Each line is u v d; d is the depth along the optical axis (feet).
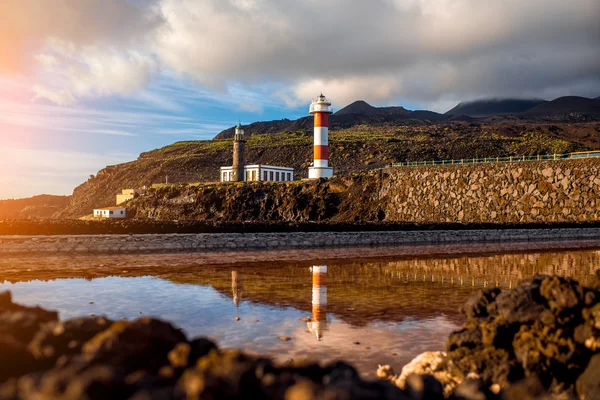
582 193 191.93
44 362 21.40
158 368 21.44
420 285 69.87
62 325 23.34
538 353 27.68
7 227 138.21
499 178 219.41
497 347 29.14
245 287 67.36
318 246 136.87
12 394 16.21
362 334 42.98
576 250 127.95
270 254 114.21
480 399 21.99
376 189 278.26
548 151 463.42
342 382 18.56
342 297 60.54
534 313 29.22
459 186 233.35
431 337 42.14
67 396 15.06
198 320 47.78
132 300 57.21
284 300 58.34
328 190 294.87
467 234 161.99
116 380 16.34
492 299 32.73
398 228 169.99
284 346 39.06
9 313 25.76
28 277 75.51
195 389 16.49
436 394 23.25
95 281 71.82
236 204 310.24
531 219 204.54
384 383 19.58
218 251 120.57
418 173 255.50
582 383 26.48
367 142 532.73
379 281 73.67
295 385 17.35
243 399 17.71
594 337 27.58
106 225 147.54
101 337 21.86
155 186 383.86
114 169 651.25
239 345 39.17
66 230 143.54
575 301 28.48
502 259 105.70
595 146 532.73
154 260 100.12
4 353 20.88
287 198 299.38
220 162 576.20
